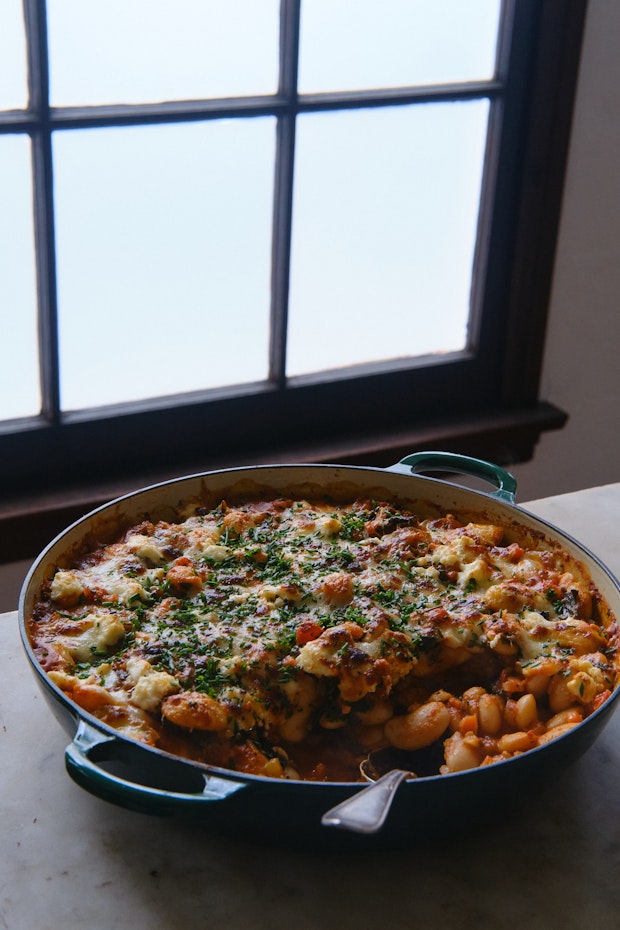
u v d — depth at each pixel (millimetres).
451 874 641
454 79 1149
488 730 689
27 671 760
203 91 1046
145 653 688
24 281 1034
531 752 598
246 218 1110
